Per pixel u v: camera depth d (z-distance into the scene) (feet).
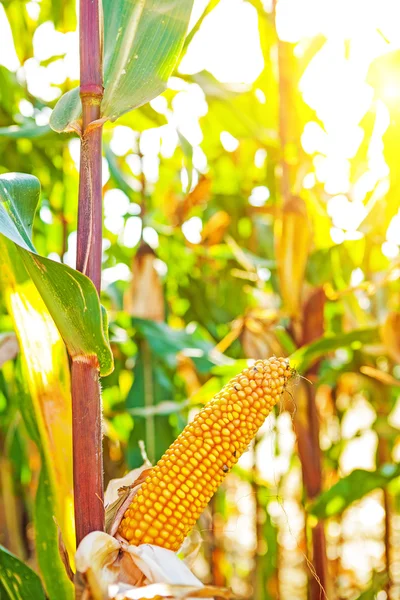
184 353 4.61
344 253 4.69
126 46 2.40
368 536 7.90
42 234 5.97
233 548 6.84
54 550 2.70
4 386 5.13
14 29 5.53
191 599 2.13
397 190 4.12
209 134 5.80
